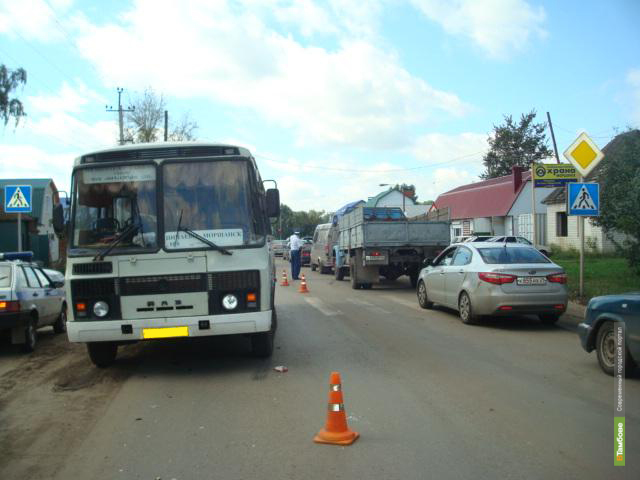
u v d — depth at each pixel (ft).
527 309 36.14
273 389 23.18
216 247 24.57
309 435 17.75
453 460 15.56
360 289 66.28
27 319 32.78
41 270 38.14
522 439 17.10
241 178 25.31
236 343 33.24
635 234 51.16
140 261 24.49
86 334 24.47
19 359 31.53
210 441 17.42
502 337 34.24
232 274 24.61
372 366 26.84
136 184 25.11
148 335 24.45
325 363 27.68
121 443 17.46
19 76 75.72
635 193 48.42
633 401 20.85
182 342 33.88
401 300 54.44
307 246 127.24
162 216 24.82
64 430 18.86
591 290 48.88
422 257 62.85
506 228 131.64
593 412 19.63
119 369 27.53
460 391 22.36
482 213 137.80
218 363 28.12
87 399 22.54
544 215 119.75
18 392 23.97
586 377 24.41
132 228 24.70
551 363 27.20
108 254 24.45
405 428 18.19
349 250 70.64
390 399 21.35
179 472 15.15
